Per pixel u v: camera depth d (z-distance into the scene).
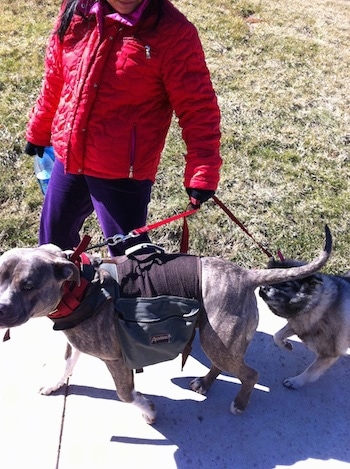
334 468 2.81
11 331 3.33
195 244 4.22
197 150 2.61
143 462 2.76
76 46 2.56
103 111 2.60
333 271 4.11
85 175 2.83
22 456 2.72
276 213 4.55
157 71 2.49
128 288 2.44
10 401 2.96
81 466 2.71
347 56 7.27
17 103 5.40
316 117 5.82
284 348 3.44
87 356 3.26
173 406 3.04
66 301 2.31
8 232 4.14
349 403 3.18
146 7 2.38
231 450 2.86
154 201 4.55
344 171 5.10
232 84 6.18
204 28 7.15
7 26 6.62
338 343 3.10
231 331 2.55
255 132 5.45
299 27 7.87
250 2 8.26
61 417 2.92
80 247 2.34
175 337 2.50
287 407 3.11
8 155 4.78
